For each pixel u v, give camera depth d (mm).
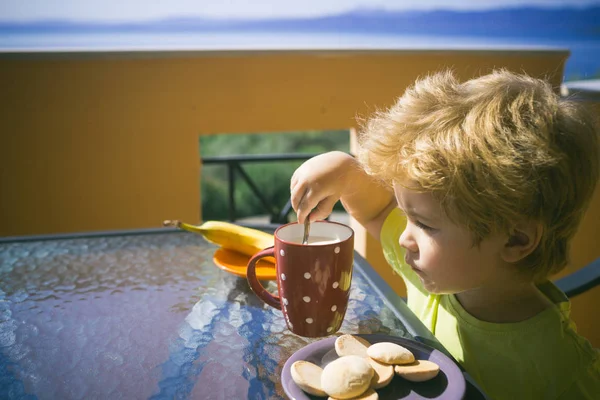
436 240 667
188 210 2375
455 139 631
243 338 726
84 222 2297
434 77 795
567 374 703
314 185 871
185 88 2246
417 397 574
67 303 822
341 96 2377
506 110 644
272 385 625
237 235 943
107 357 679
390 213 1016
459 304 824
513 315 765
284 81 2316
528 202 615
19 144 2176
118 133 2240
